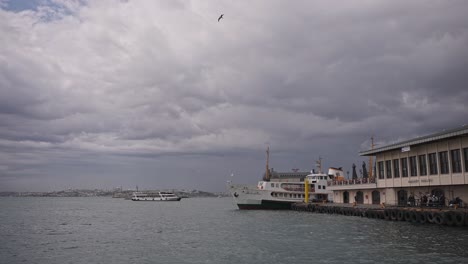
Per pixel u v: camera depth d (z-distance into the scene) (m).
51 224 76.50
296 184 99.44
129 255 36.97
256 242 42.56
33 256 37.53
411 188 63.47
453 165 52.16
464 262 28.53
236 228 58.22
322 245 38.69
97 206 190.38
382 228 49.09
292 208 96.88
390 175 67.81
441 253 31.83
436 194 57.59
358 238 42.00
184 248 40.16
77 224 75.94
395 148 62.66
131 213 117.19
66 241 48.28
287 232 50.12
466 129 46.47
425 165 58.03
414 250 33.56
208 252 37.28
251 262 32.00
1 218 96.19
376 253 33.28
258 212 91.19
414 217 52.22
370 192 77.88
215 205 191.88
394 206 61.03
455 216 45.47
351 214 69.88
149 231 58.91
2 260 35.72
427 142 55.91
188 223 72.31
